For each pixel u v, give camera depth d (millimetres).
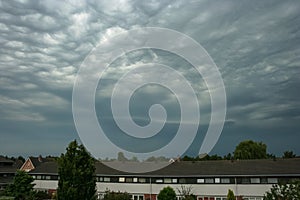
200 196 43125
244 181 41219
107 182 48500
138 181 47156
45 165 58969
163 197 40094
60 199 20125
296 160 43125
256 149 74562
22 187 41281
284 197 20672
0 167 63500
